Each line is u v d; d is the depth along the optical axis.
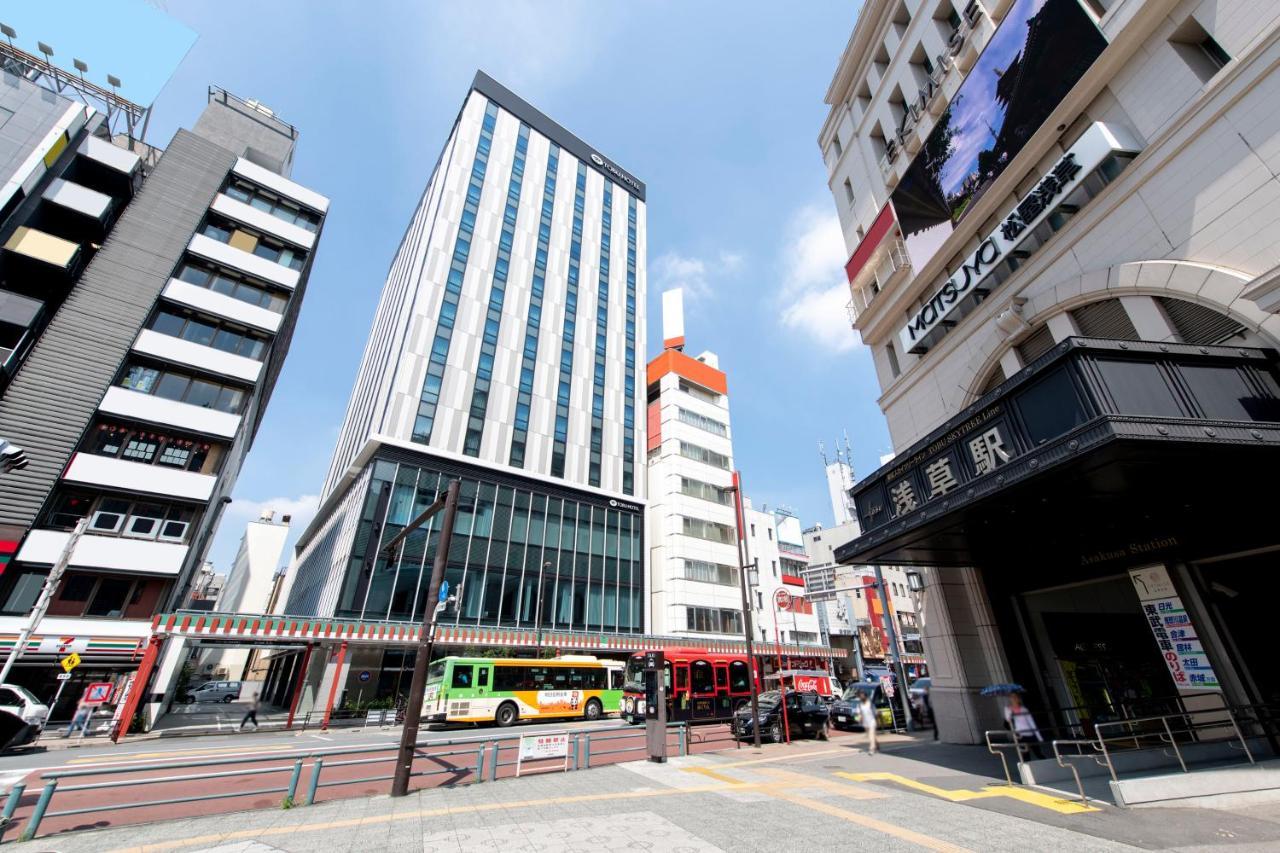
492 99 48.94
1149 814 6.19
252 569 60.75
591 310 47.75
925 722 18.23
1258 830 5.39
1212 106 7.65
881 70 17.55
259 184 30.31
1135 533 9.19
